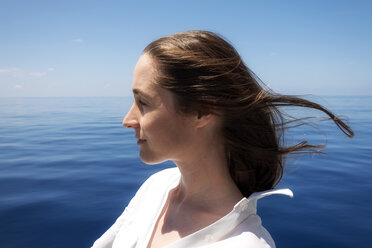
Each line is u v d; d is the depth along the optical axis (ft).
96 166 22.67
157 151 2.45
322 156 24.98
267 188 2.83
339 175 19.33
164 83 2.31
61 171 21.12
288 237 10.98
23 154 28.14
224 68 2.34
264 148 2.66
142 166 22.53
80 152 28.99
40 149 31.04
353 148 29.63
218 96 2.32
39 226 11.87
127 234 3.05
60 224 12.09
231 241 2.15
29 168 22.12
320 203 14.20
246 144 2.60
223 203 2.58
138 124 2.51
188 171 2.65
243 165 2.71
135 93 2.46
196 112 2.35
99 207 13.94
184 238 2.27
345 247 10.25
